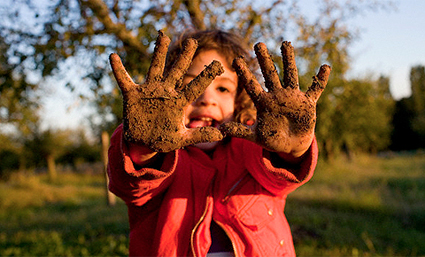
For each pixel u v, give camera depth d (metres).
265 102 0.90
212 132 0.85
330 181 11.62
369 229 5.70
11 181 17.86
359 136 18.86
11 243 5.30
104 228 6.05
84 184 17.03
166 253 1.12
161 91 0.86
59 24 3.59
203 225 1.14
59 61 3.64
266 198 1.23
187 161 1.25
